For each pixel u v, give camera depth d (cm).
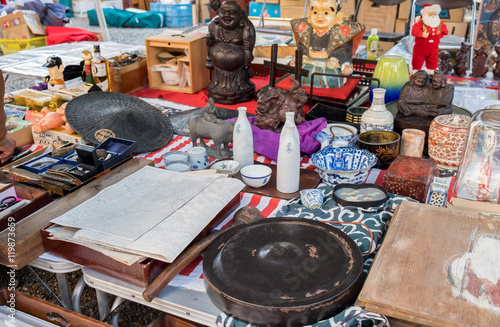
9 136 230
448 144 206
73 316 150
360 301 121
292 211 173
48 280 245
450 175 206
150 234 146
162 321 156
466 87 327
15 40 518
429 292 116
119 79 330
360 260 133
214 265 135
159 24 955
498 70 347
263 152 232
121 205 164
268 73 384
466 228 141
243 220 164
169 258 135
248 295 122
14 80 584
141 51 380
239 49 312
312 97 290
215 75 324
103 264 145
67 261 153
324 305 119
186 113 297
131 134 241
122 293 144
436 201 170
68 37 502
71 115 237
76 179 180
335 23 292
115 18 940
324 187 190
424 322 111
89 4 1032
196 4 879
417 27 339
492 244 133
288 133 187
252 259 136
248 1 671
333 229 148
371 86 279
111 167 195
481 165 167
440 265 126
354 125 243
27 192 181
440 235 138
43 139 246
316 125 235
